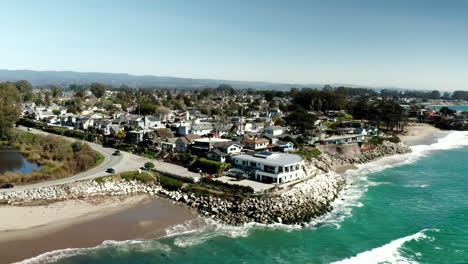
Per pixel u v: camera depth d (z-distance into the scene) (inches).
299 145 4052.7
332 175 3189.0
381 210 2445.9
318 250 1857.8
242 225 2126.0
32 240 1850.4
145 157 3617.1
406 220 2269.9
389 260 1764.3
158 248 1827.0
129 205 2409.0
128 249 1804.9
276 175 2598.4
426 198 2709.2
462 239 1990.7
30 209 2244.1
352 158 4074.8
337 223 2210.9
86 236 1923.0
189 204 2429.9
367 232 2084.2
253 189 2399.1
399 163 4055.1
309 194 2549.2
